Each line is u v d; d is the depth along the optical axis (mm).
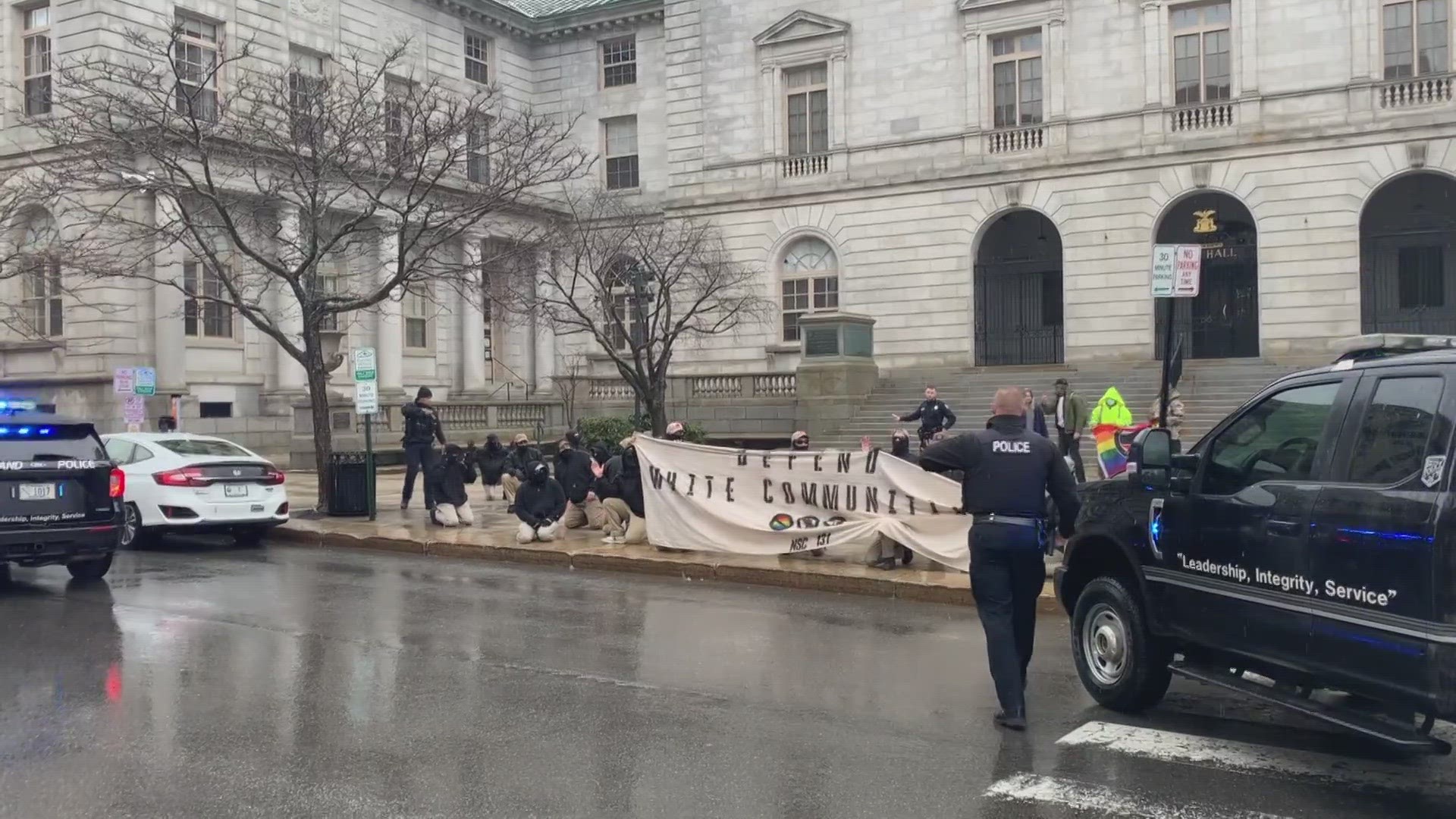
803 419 28766
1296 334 28797
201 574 12680
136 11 28547
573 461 15492
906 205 33594
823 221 34750
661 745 6320
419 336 37625
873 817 5230
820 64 35125
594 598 11180
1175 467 6559
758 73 35812
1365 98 27953
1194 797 5484
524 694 7406
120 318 28781
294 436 28250
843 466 12438
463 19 38469
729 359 35844
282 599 11023
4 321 26062
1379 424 5410
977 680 7824
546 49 41469
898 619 10133
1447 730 6613
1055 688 7676
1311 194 28578
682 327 25203
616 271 27438
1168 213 30906
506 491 19203
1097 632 7199
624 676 7918
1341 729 6543
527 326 37812
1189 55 30312
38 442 11344
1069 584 7574
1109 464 14859
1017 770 5898
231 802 5418
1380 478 5305
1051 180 31609
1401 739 5176
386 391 34688
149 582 12039
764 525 12773
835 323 29047
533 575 12789
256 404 31641
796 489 12688
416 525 16188
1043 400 20406
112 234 25406
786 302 35656
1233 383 26812
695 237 30734
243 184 26562
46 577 12367
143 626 9633
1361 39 28000
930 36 33219
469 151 24469
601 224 30828
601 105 40438
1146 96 30391
